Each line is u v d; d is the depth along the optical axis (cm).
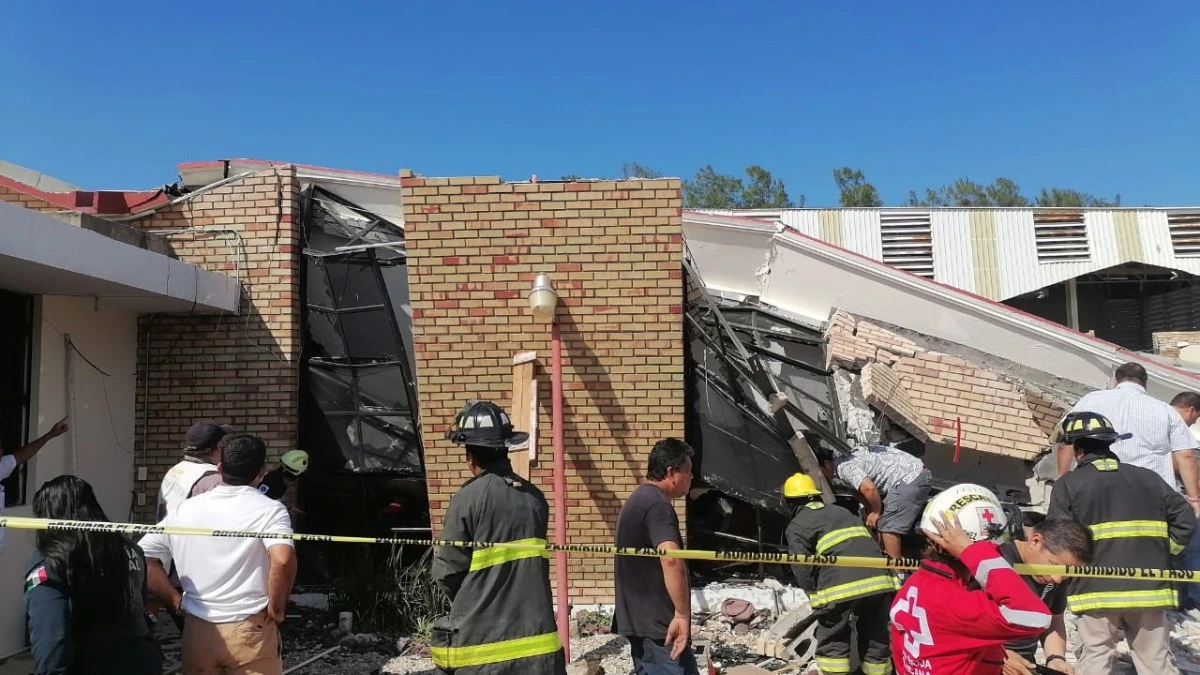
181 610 394
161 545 416
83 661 342
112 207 811
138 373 802
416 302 725
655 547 398
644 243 713
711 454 787
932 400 815
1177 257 1744
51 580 338
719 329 791
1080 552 407
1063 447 610
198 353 802
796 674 585
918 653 313
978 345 859
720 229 895
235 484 394
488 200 717
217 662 375
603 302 718
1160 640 453
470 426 373
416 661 626
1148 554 450
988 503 311
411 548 817
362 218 842
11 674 565
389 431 814
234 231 808
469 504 358
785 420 759
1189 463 585
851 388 831
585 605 736
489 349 726
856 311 880
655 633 405
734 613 714
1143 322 1931
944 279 1728
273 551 374
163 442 798
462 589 355
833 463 739
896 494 604
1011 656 365
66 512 359
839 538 479
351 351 820
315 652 649
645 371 721
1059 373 845
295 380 803
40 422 658
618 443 729
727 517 829
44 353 668
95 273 593
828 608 476
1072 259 1747
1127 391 604
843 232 1741
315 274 826
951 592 306
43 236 538
